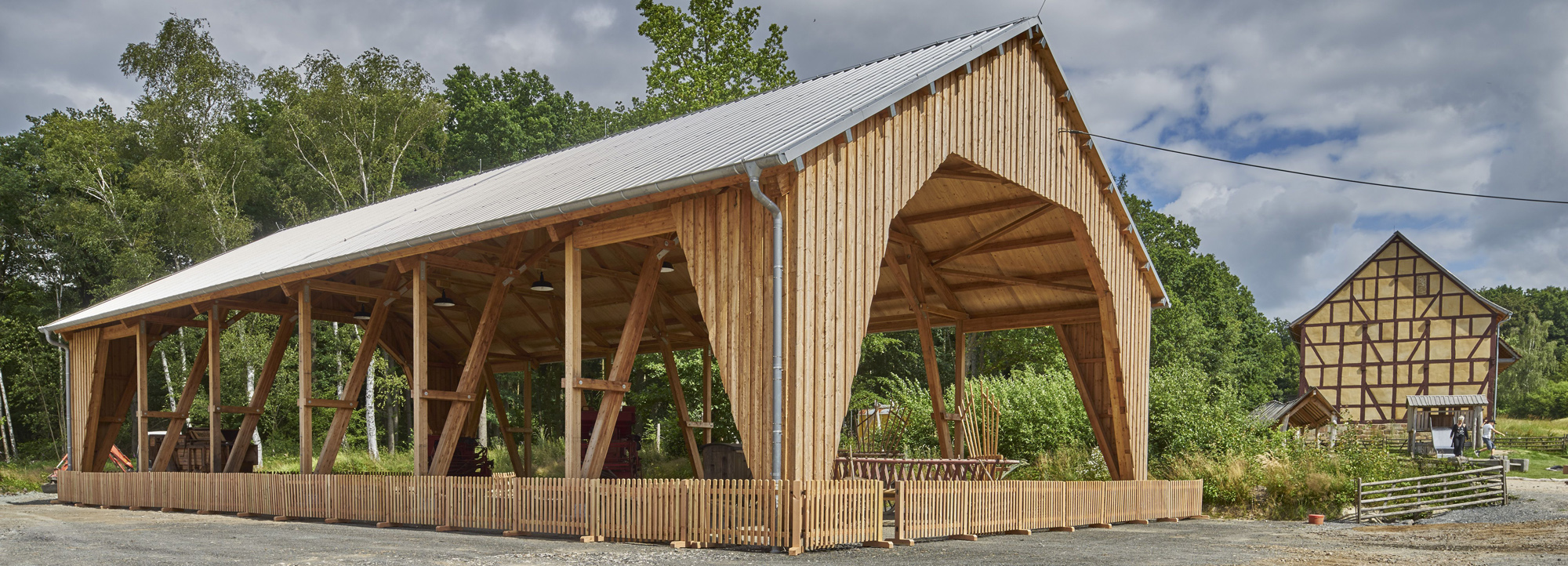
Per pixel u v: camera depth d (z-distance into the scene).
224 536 10.71
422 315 12.53
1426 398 36.72
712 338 9.83
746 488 8.98
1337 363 41.38
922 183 11.34
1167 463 20.08
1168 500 16.12
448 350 23.91
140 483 17.23
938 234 16.64
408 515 12.10
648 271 11.66
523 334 22.52
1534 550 10.57
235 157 35.34
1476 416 36.19
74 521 13.73
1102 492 14.08
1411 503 17.45
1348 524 15.41
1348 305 41.50
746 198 9.68
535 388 40.84
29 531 11.77
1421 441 35.53
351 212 21.53
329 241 15.80
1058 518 12.91
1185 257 48.66
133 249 34.44
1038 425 21.50
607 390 11.10
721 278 9.82
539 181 14.23
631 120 42.19
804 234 9.41
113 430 20.33
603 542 9.71
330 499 13.25
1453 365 39.09
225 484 15.18
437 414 23.48
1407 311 40.31
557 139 45.81
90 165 37.66
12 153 43.97
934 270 17.41
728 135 11.80
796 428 9.09
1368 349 40.84
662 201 10.61
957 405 18.06
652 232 10.58
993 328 18.44
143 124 36.62
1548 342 84.62
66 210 35.78
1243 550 10.48
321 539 10.20
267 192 39.19
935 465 13.51
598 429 10.93
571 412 10.77
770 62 38.72
